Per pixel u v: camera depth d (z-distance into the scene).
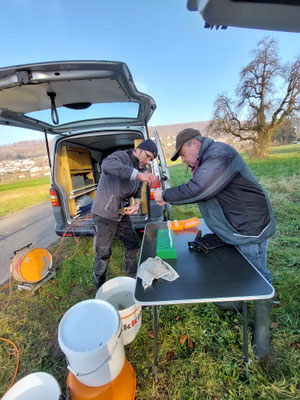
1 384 1.49
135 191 2.04
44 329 1.93
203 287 1.14
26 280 2.33
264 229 1.41
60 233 3.00
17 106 1.81
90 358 1.03
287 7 0.46
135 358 1.57
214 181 1.27
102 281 2.17
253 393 1.28
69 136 2.93
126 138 3.79
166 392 1.34
